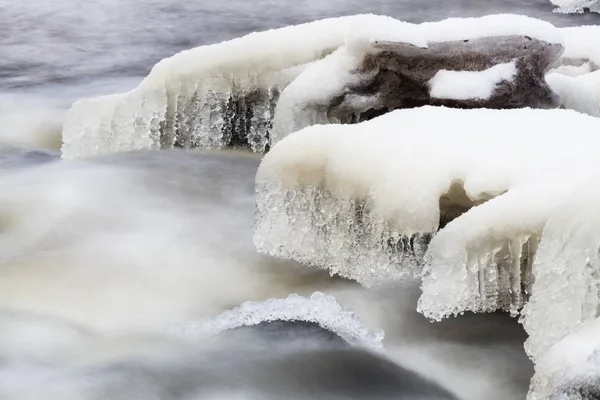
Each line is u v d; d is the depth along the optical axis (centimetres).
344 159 584
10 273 624
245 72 890
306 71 843
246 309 537
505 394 477
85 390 443
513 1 2495
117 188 843
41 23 2200
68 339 510
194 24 2216
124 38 2030
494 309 520
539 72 800
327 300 539
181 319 546
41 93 1454
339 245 593
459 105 766
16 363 474
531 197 486
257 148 927
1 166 957
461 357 512
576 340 411
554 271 458
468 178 534
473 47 782
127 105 930
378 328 540
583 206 450
